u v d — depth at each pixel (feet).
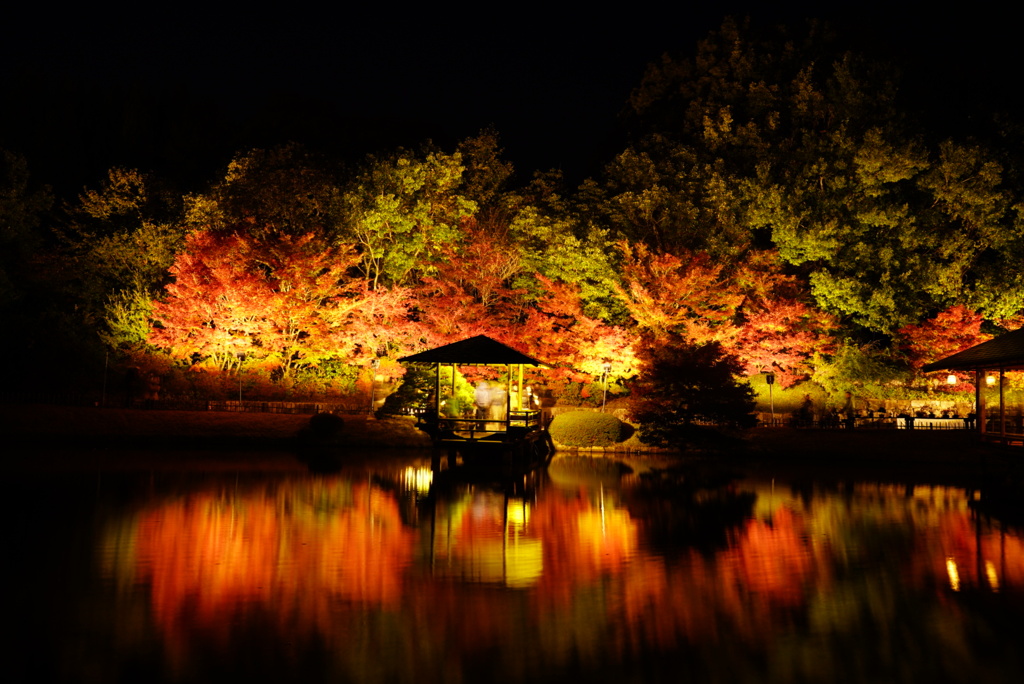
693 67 170.50
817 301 135.54
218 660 28.94
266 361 131.34
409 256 135.03
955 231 127.24
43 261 136.56
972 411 130.82
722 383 115.03
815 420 129.08
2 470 80.84
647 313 127.03
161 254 140.77
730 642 31.65
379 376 138.92
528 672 28.43
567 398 139.74
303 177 135.85
